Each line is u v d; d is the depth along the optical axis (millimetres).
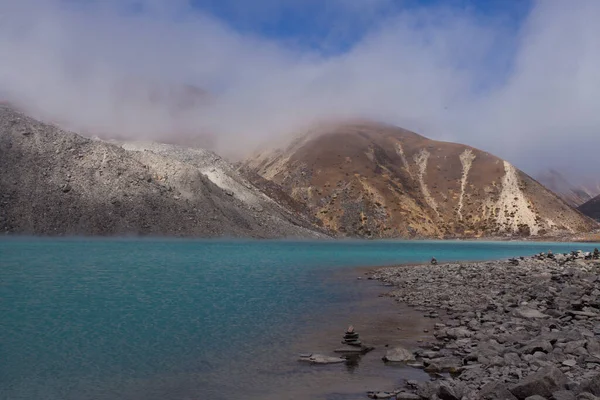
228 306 32906
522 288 36156
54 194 134250
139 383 17125
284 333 24859
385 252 115812
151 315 29438
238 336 24156
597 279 36125
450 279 46750
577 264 52781
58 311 30344
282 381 17250
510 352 18297
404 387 16312
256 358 20203
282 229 177750
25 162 139000
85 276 49438
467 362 18344
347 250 121562
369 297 37594
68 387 16734
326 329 25844
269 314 30125
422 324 27094
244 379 17500
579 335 19734
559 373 13758
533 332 21828
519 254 111625
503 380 15055
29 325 26234
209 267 63250
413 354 20469
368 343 22719
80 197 136875
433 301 34750
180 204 152125
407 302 35031
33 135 148375
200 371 18547
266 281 48500
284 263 73625
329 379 17469
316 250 115500
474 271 52688
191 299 35781
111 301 34281
